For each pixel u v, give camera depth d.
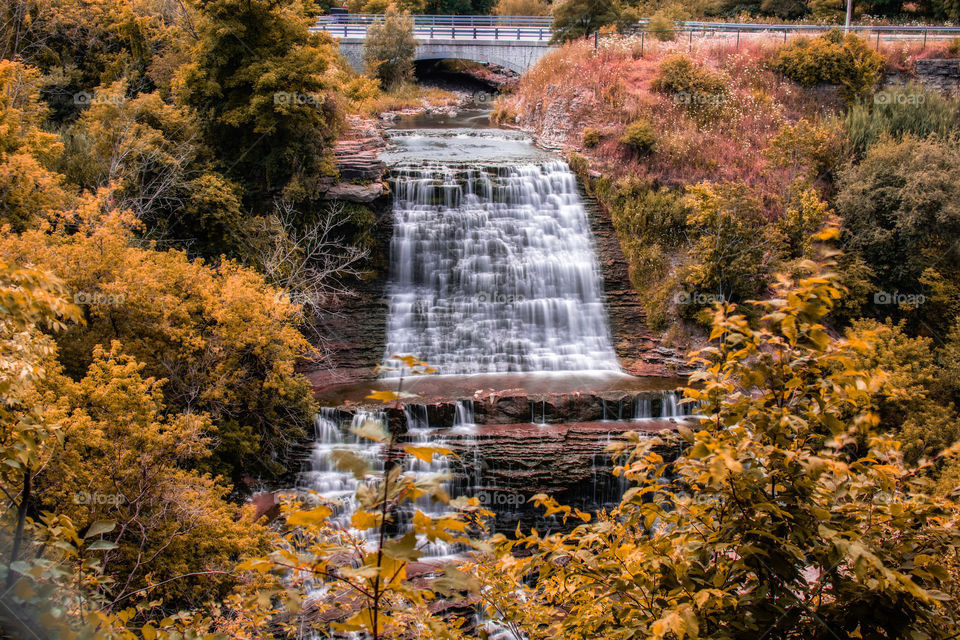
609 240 27.38
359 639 12.17
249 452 18.09
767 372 4.03
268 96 24.03
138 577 11.47
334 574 3.29
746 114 31.77
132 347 16.45
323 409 20.17
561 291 26.50
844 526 3.87
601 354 25.28
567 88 33.53
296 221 25.23
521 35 47.16
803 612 3.85
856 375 3.81
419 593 3.07
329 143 27.05
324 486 19.03
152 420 13.77
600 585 4.45
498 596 5.22
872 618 3.71
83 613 4.46
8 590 3.96
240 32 24.14
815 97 33.81
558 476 19.05
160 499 12.20
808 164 27.05
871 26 39.12
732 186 25.08
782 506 3.95
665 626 3.31
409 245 26.22
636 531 4.68
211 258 23.61
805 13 53.38
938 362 22.02
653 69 33.59
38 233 15.62
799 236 25.14
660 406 21.53
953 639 3.74
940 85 35.22
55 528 4.70
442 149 31.34
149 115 23.88
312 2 26.97
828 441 3.92
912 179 24.94
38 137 19.23
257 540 13.16
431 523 2.89
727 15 55.53
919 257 24.84
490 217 26.81
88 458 12.18
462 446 19.44
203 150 24.78
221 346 17.72
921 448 18.41
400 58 45.69
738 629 3.76
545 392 21.88
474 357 24.94
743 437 3.89
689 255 25.70
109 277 16.48
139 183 22.88
